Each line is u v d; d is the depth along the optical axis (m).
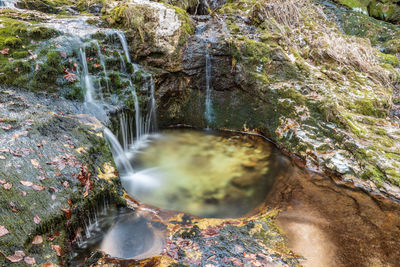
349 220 3.51
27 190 2.63
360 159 4.52
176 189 4.45
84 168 3.22
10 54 4.66
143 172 5.00
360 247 3.03
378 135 4.93
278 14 7.76
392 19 9.51
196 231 3.20
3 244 2.15
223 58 6.54
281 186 4.49
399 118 5.68
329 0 10.11
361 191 4.18
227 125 7.01
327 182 4.51
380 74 6.55
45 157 3.11
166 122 7.19
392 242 3.11
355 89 6.02
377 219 3.53
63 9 7.71
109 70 5.79
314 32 7.61
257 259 2.76
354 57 6.79
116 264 2.62
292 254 2.89
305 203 3.93
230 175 4.96
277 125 6.04
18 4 7.12
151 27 6.46
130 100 5.88
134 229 3.23
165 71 6.70
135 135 6.24
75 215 2.81
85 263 2.63
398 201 3.88
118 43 6.15
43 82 4.76
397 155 4.42
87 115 4.57
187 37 6.66
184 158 5.62
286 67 6.27
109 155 3.87
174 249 2.86
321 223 3.45
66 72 5.03
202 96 7.02
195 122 7.28
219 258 2.74
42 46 4.99
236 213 3.82
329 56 6.77
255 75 6.30
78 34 5.48
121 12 6.55
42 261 2.27
